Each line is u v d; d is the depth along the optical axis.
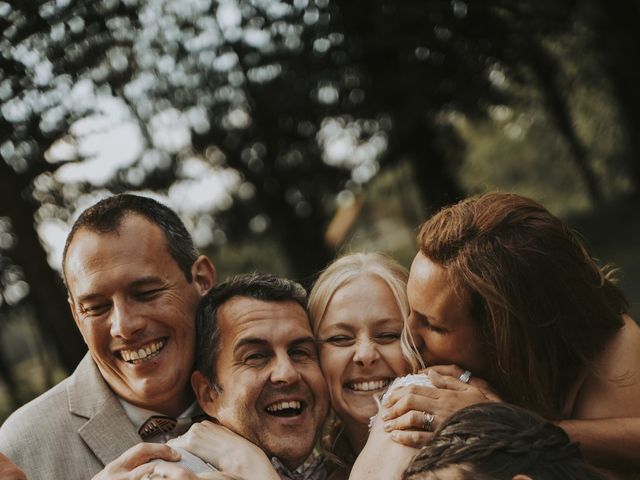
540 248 2.46
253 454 2.42
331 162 10.09
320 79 7.26
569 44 10.17
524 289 2.43
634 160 15.38
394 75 7.31
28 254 4.98
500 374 2.53
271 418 2.59
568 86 12.51
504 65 7.44
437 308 2.51
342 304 2.73
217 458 2.43
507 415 1.68
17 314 7.21
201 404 2.71
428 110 8.28
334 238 14.24
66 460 2.69
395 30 6.54
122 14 4.69
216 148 8.78
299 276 10.37
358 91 7.76
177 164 8.05
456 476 1.56
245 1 5.87
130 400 2.80
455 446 1.62
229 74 6.72
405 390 2.40
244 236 10.79
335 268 2.83
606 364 2.59
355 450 2.83
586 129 16.88
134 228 2.71
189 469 2.29
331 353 2.73
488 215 2.52
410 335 2.65
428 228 2.61
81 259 2.68
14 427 2.76
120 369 2.75
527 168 19.70
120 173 6.97
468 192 10.97
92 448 2.69
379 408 2.54
